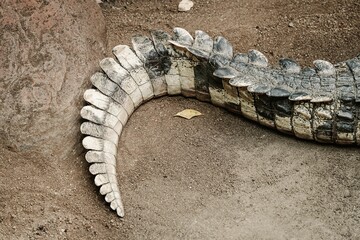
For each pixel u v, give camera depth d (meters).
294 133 2.34
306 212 2.17
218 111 2.48
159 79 2.47
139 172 2.32
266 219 2.17
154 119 2.47
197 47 2.43
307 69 2.37
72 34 2.38
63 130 2.32
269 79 2.35
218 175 2.29
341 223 2.14
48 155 2.29
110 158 2.29
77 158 2.33
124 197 2.27
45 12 2.31
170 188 2.28
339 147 2.33
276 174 2.27
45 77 2.29
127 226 2.20
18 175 2.27
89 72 2.41
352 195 2.20
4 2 2.24
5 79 2.25
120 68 2.41
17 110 2.26
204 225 2.17
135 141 2.41
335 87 2.30
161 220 2.20
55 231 2.20
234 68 2.38
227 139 2.39
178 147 2.38
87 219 2.22
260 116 2.37
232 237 2.14
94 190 2.27
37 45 2.29
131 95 2.43
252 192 2.24
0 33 2.24
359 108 2.26
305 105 2.28
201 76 2.44
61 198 2.25
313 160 2.30
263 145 2.36
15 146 2.27
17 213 2.22
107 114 2.34
